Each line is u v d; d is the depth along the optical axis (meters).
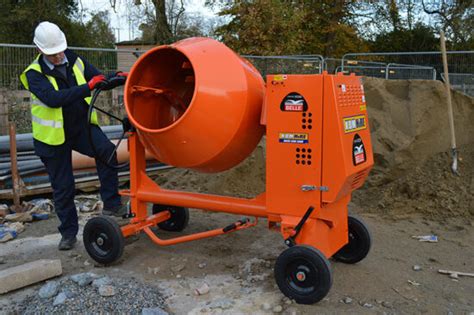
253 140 3.62
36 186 5.73
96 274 3.81
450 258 4.15
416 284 3.62
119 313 3.11
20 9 20.95
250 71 3.58
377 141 6.09
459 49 22.06
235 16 16.22
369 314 3.16
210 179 6.24
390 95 6.42
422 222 5.03
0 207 5.26
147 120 3.83
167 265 3.97
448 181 5.40
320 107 3.14
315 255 3.13
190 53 3.34
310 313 3.14
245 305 3.27
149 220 4.23
